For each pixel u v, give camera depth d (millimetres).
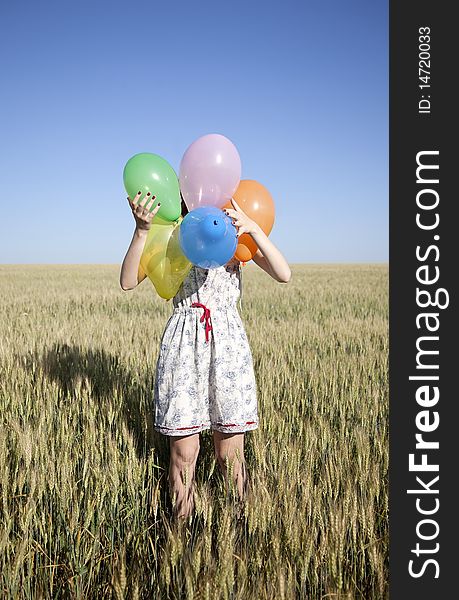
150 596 2508
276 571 2301
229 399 3160
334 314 13008
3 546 2492
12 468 3430
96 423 4098
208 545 2352
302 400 4762
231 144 3326
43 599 2480
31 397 4707
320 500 2879
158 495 3025
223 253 2941
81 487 3098
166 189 3113
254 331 8773
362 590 2498
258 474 2963
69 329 8953
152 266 3152
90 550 2623
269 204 3432
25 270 54562
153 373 5660
